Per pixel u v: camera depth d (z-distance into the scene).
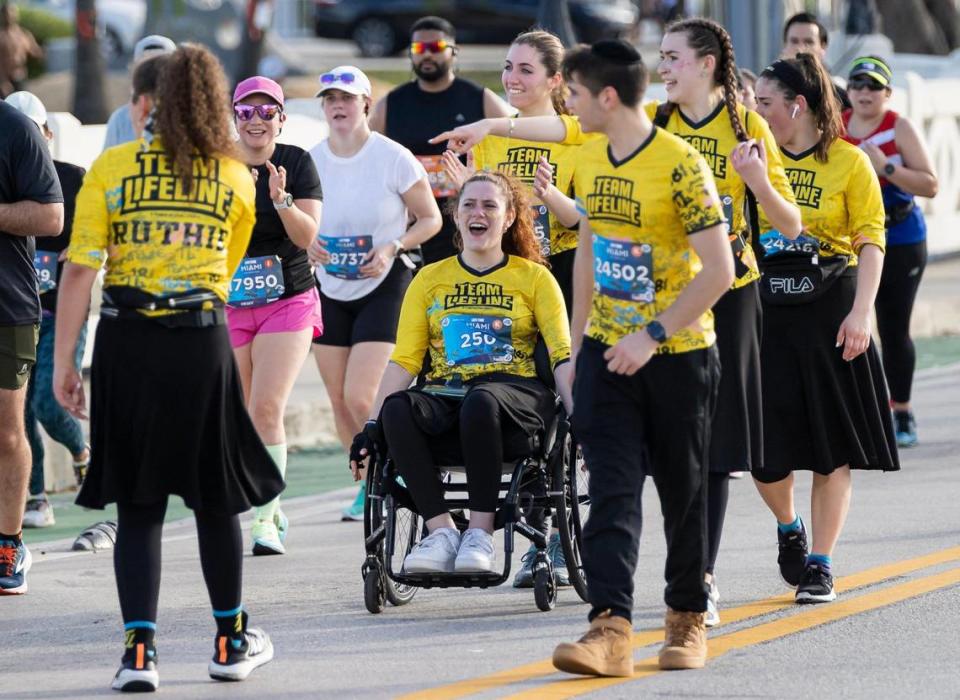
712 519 15.70
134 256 13.67
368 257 21.14
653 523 21.61
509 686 14.30
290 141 31.86
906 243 25.75
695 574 14.55
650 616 16.73
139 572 14.18
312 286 20.38
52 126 28.17
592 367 14.14
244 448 14.17
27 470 18.44
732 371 15.48
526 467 16.89
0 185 17.41
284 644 16.08
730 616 16.58
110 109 64.06
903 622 16.17
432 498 16.72
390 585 17.47
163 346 13.67
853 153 16.91
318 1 93.00
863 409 16.97
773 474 16.97
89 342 28.88
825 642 15.51
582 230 14.76
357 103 21.14
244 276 19.89
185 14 76.50
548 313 17.34
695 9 82.50
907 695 13.77
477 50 92.56
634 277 13.86
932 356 35.22
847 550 19.36
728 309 15.51
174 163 13.66
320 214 19.70
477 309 17.45
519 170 19.66
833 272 16.75
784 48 27.27
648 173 13.64
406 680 14.60
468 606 17.61
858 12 55.28
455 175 19.28
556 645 15.80
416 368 17.75
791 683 14.17
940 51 63.75
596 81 13.64
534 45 19.62
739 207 15.71
